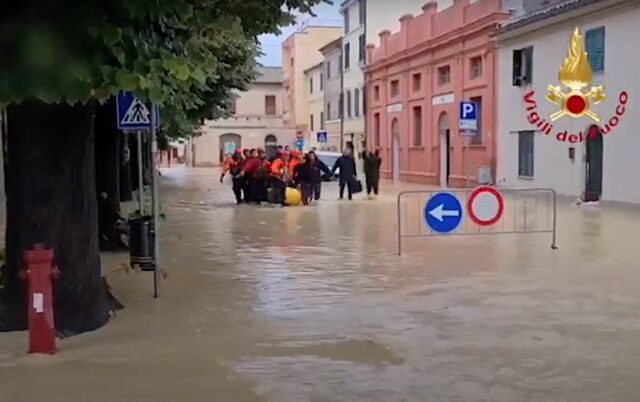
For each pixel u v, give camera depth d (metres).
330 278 11.66
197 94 16.91
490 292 10.48
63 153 8.34
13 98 6.43
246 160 27.30
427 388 6.53
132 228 11.43
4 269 8.67
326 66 61.78
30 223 8.32
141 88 6.58
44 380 6.82
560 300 9.94
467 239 16.09
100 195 14.62
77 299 8.41
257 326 8.69
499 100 31.53
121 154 27.38
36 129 8.26
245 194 26.89
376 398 6.30
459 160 35.19
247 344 7.95
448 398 6.28
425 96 39.19
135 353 7.63
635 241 15.42
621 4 23.30
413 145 41.28
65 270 8.35
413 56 40.41
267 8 9.16
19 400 6.32
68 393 6.48
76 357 7.49
